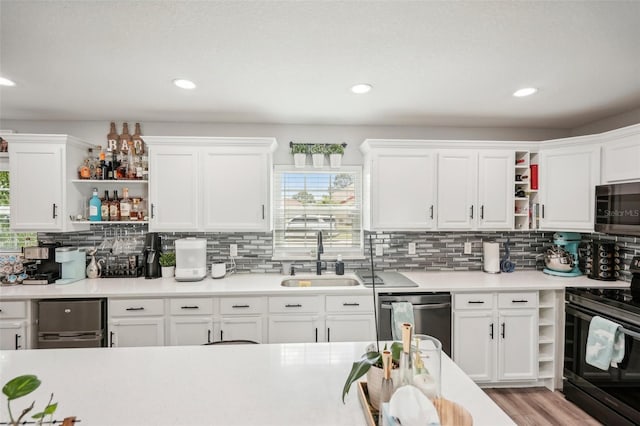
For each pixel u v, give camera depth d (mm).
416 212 2838
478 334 2541
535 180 2898
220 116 2840
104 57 1766
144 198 2994
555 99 2410
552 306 2572
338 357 1297
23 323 2309
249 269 3088
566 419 2217
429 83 2125
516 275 2939
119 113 2742
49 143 2590
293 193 3158
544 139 3176
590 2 1312
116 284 2613
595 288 2416
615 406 2049
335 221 3184
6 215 2859
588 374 2271
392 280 2727
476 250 3180
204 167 2744
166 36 1562
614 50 1685
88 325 2352
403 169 2830
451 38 1583
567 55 1745
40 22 1440
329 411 948
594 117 2848
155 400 994
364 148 2982
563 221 2721
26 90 2225
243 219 2775
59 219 2613
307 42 1620
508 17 1412
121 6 1338
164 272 2861
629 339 1963
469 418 811
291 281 2904
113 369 1187
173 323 2424
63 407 954
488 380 2547
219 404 977
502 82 2105
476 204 2854
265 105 2553
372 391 924
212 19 1428
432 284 2604
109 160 2932
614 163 2412
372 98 2400
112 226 2975
